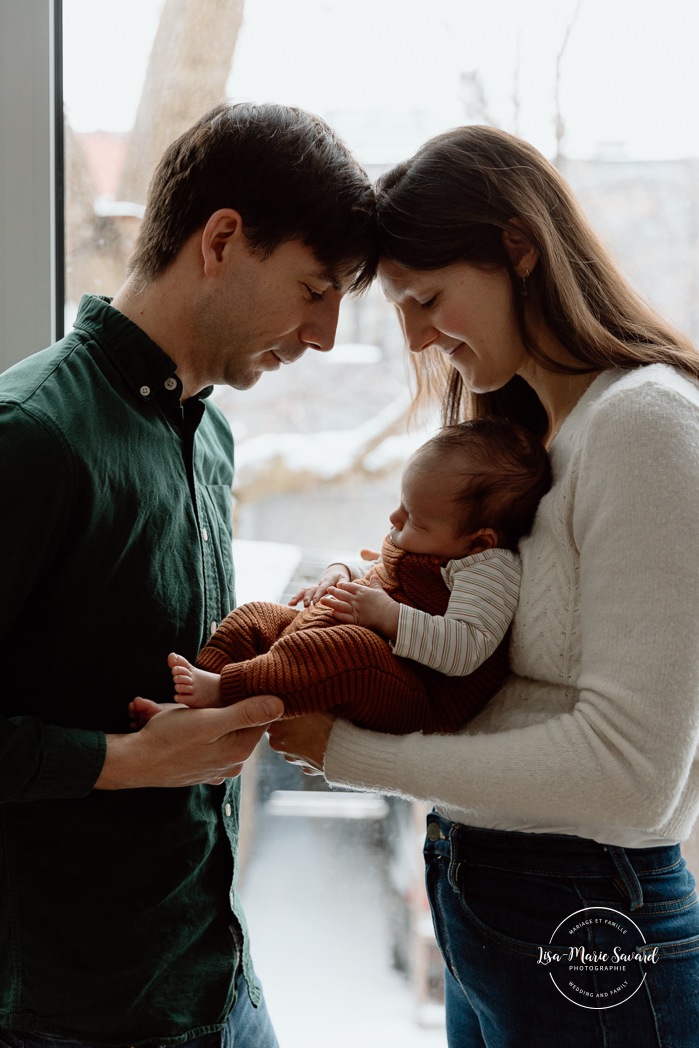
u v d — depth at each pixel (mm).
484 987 1078
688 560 923
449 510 1137
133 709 1051
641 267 1621
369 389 1715
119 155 1526
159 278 1085
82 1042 1069
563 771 951
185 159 1059
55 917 1057
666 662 917
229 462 1326
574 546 1041
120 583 1037
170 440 1110
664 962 1017
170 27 1511
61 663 1033
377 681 1072
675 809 1043
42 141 1392
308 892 1735
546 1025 1031
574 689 1051
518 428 1167
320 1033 1740
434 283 1111
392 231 1104
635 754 923
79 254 1528
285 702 1060
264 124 1045
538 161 1114
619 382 1021
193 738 996
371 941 1745
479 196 1076
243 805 1721
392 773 1037
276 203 1027
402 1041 1741
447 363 1371
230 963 1167
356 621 1108
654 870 1042
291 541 1745
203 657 1128
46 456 956
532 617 1070
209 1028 1139
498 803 981
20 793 968
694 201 1603
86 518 991
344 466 1734
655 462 942
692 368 1055
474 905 1077
